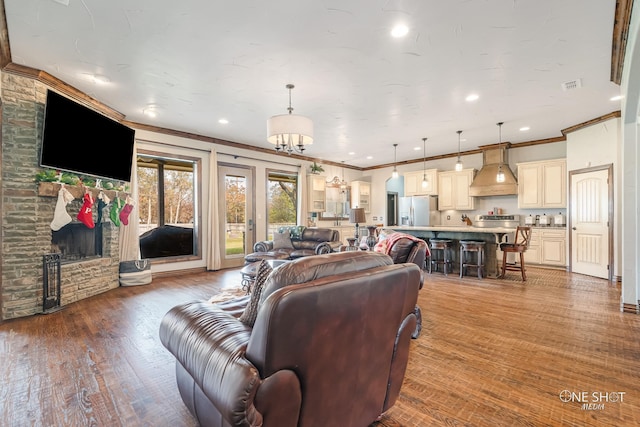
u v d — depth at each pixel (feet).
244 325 4.31
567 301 12.52
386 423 5.30
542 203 19.98
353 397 4.32
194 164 18.89
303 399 3.64
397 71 10.48
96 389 6.34
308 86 11.68
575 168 18.04
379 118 15.58
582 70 10.51
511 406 5.78
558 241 19.57
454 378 6.77
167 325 4.85
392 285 4.54
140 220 18.07
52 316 10.66
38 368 7.13
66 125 11.34
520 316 10.75
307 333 3.44
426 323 10.12
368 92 12.25
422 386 6.46
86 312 11.10
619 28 8.11
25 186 10.56
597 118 16.01
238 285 15.38
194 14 7.52
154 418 5.47
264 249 18.38
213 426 4.35
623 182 11.30
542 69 10.41
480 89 12.03
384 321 4.53
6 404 5.80
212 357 3.64
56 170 11.24
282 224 24.47
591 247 17.22
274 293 3.30
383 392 4.92
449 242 18.76
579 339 8.77
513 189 20.54
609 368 7.14
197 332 4.24
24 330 9.37
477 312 11.22
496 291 14.25
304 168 25.03
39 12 7.45
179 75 10.78
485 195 22.07
